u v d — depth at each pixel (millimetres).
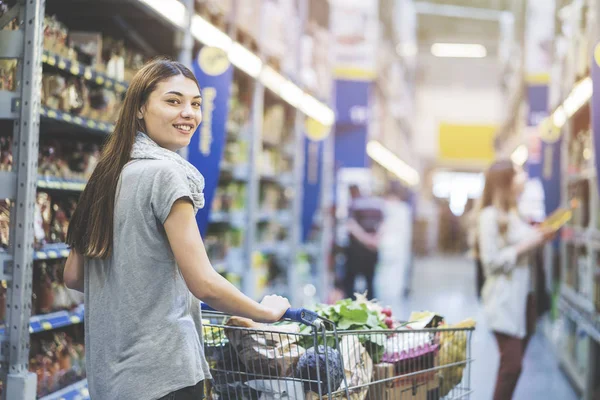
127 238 2135
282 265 9352
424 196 34969
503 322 4457
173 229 2104
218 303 2119
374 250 9531
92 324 2184
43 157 3902
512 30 15586
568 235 7199
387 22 14695
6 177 3223
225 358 2469
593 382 5594
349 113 12109
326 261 10633
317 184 9398
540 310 5203
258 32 7242
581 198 6609
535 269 5184
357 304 2799
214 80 5055
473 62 28000
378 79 12953
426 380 2891
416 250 29906
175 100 2240
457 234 33969
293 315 2258
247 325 2457
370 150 12641
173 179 2125
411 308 11648
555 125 7848
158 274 2129
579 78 6289
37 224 3727
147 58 5332
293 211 9219
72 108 3955
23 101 3219
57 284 3914
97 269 2207
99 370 2150
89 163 4352
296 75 8812
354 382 2521
